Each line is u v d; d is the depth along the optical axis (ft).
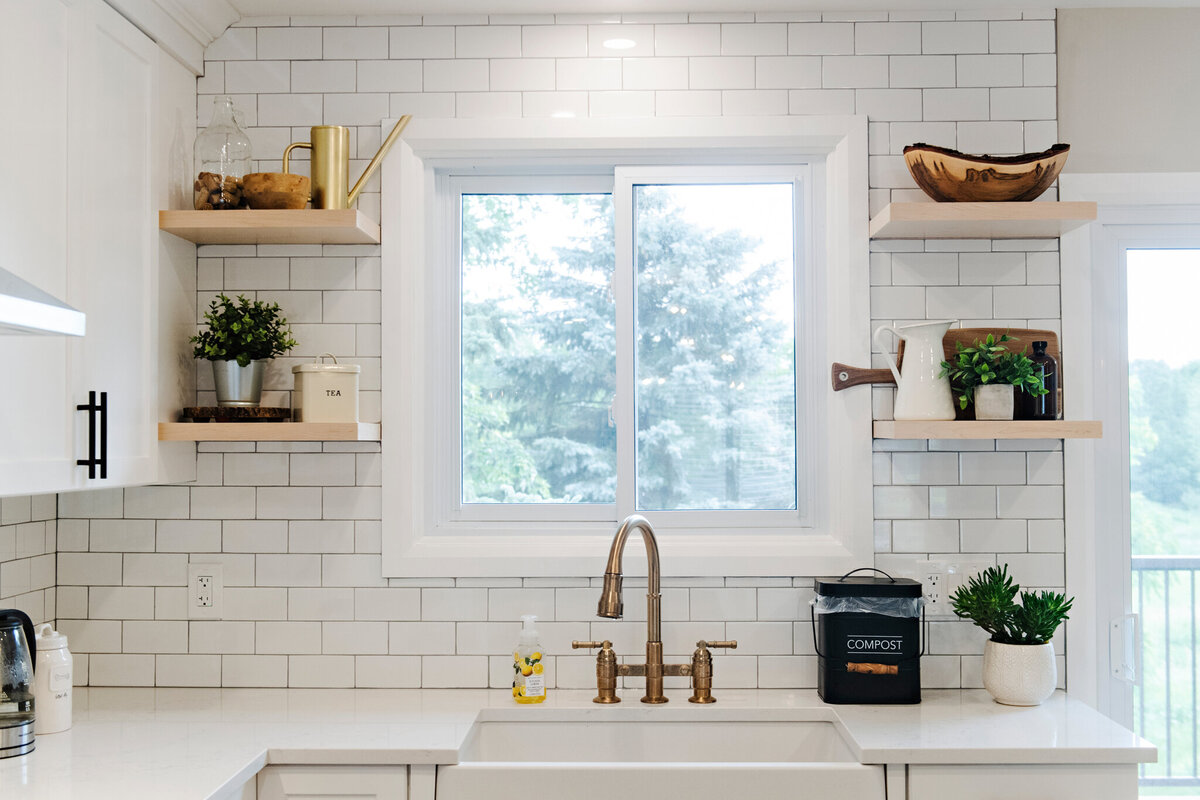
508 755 7.16
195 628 7.86
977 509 7.84
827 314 7.96
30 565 7.53
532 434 8.25
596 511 8.14
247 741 6.28
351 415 7.39
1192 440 8.21
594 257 8.28
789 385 8.09
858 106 7.91
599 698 7.34
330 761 6.15
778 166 8.05
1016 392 7.41
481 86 7.94
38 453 5.80
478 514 8.15
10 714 5.95
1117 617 8.11
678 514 8.02
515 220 8.28
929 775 6.17
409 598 7.82
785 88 7.92
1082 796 6.17
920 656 7.48
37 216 5.80
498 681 7.79
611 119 7.85
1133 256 8.26
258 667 7.84
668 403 8.10
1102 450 8.17
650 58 7.93
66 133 6.08
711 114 7.91
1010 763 6.14
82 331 4.81
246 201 7.43
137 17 6.87
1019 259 7.91
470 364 8.25
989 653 7.24
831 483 7.88
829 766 6.17
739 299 8.12
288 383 7.93
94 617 7.88
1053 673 7.13
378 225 7.89
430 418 8.05
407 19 7.97
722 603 7.81
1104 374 8.20
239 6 7.77
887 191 7.91
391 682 7.80
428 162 8.06
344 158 7.47
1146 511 8.23
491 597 7.82
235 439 7.15
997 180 7.17
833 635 7.25
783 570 7.74
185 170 7.76
